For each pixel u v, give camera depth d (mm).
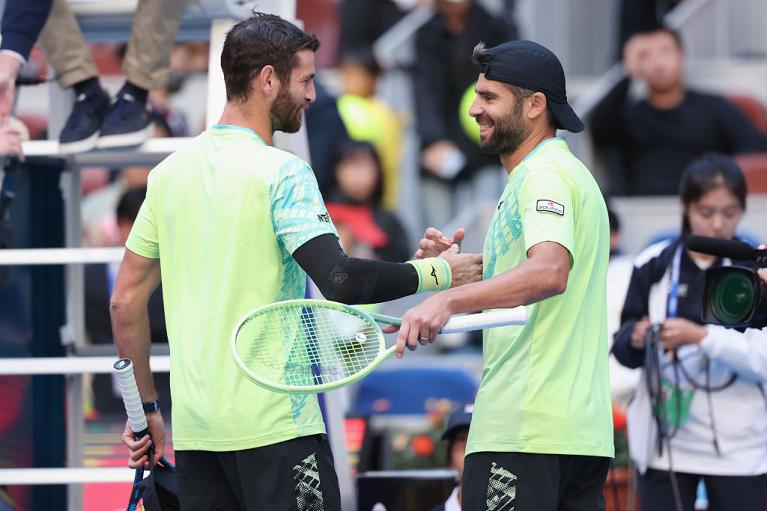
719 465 17188
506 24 31859
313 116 31047
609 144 31703
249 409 11898
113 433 24859
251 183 12102
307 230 11867
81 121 15852
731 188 17734
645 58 31250
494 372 12648
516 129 12852
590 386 12523
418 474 18828
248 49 12406
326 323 12234
